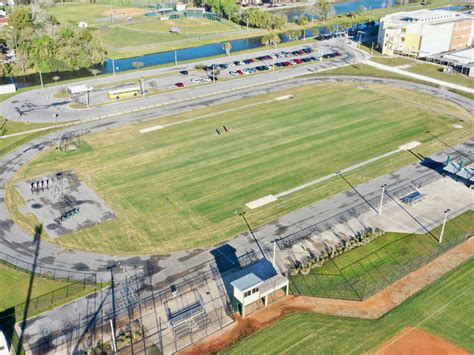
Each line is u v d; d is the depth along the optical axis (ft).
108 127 398.01
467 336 191.93
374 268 230.68
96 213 277.23
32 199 291.17
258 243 250.16
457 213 273.54
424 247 245.24
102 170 326.65
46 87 502.38
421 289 216.95
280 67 562.66
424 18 622.54
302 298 213.25
